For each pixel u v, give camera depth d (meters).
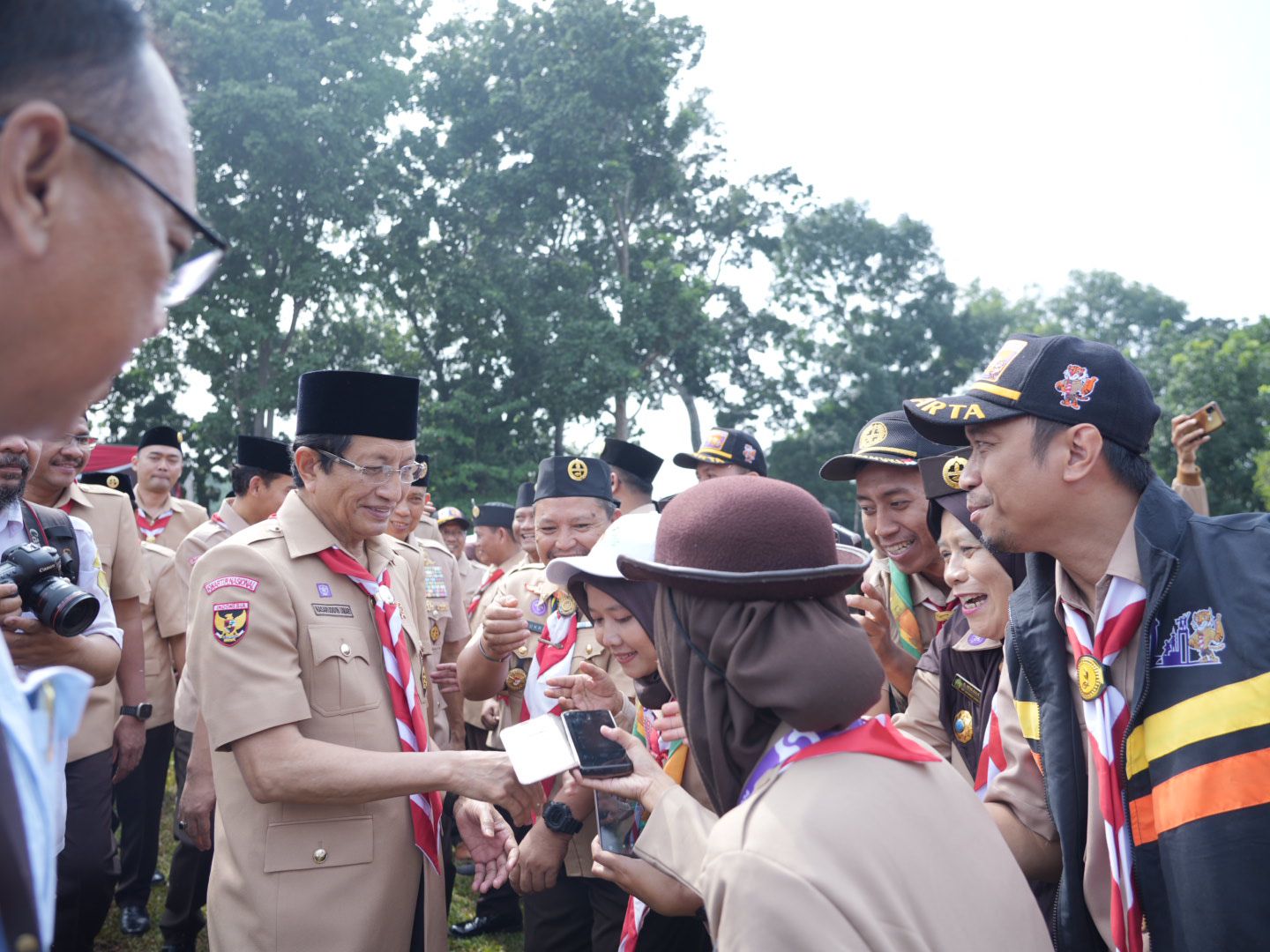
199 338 22.02
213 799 3.71
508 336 23.47
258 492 5.32
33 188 0.82
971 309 51.09
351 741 2.75
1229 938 1.58
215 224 20.70
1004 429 1.96
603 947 3.07
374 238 23.05
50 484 4.42
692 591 1.50
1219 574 1.77
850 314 38.00
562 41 24.27
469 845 2.98
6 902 0.79
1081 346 1.96
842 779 1.37
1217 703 1.68
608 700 2.86
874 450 3.39
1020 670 2.16
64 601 2.88
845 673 1.39
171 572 5.37
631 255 26.55
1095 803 1.90
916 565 3.36
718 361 26.22
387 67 22.41
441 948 2.91
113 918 5.16
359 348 25.12
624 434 26.48
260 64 20.62
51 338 0.86
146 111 0.90
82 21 0.86
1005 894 1.41
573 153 23.61
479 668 3.61
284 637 2.65
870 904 1.25
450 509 9.55
